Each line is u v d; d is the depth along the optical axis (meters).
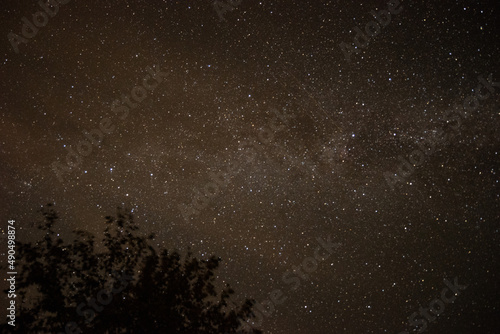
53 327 3.23
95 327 3.23
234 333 3.49
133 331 3.24
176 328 3.30
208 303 3.58
